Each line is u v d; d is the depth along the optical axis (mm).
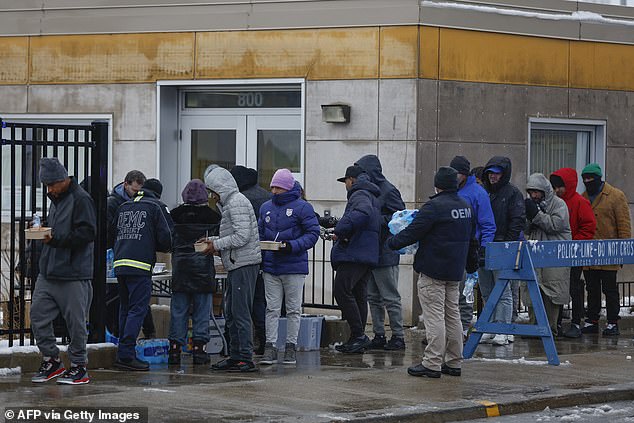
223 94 21156
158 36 20906
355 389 12781
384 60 19500
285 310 16625
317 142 20031
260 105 20922
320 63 19938
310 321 16203
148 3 20938
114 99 21203
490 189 17188
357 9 19656
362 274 15695
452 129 19734
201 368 14469
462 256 13656
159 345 14852
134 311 14180
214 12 20562
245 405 11648
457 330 13859
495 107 20188
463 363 14953
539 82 20688
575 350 16578
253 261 14086
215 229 15195
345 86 19781
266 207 14852
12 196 13781
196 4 20656
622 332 19125
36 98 21641
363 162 16328
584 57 21234
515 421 11797
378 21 19516
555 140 21359
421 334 18203
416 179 19359
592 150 21766
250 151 21000
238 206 13953
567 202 18156
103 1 21188
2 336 16016
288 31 20125
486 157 20109
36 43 21625
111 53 21203
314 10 19953
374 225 15562
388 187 16297
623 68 21750
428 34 19422
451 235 13531
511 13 20266
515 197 16938
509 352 16266
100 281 14469
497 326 15234
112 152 21219
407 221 14539
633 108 21938
